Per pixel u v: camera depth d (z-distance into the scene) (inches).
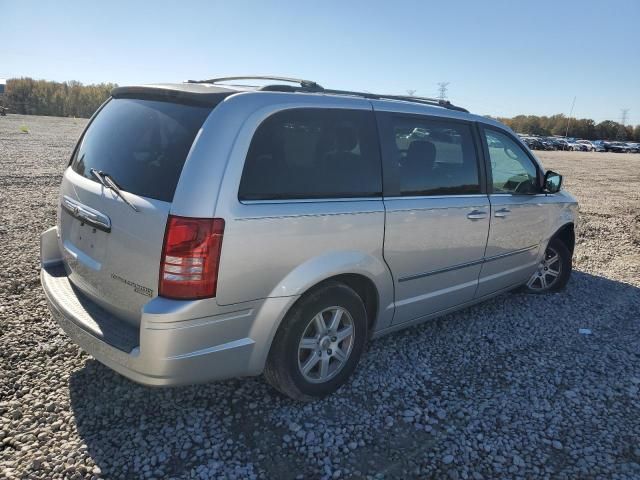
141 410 117.6
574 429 120.3
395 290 138.3
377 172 129.6
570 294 217.9
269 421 116.4
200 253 96.7
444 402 128.6
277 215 106.3
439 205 144.4
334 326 124.2
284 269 109.3
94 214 111.9
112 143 120.0
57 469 97.7
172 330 96.4
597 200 544.1
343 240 119.6
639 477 105.0
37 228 271.4
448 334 169.5
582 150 2361.0
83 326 108.6
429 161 144.6
